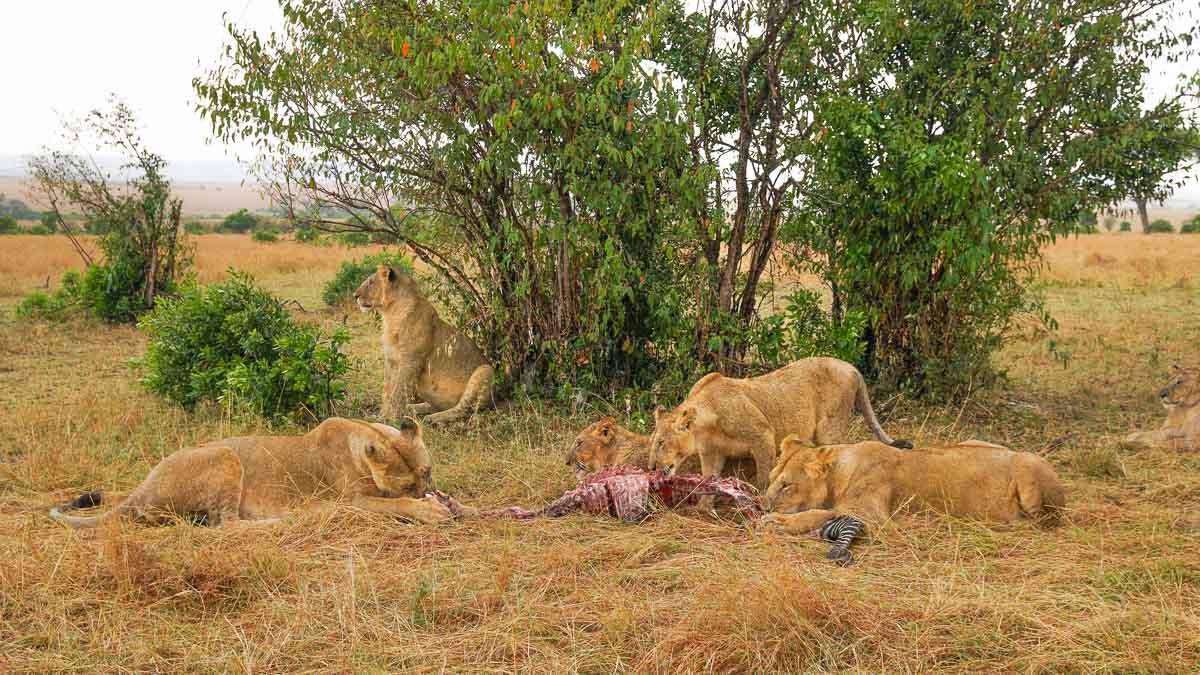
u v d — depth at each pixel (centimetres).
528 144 913
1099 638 443
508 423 930
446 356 991
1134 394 1080
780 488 641
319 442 661
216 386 958
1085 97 991
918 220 951
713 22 967
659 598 500
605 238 959
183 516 620
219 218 12112
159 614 482
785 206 1000
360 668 425
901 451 639
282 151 977
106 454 802
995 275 978
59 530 601
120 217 1686
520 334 1021
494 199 978
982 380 1016
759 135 984
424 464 659
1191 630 447
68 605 486
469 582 520
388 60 906
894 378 1016
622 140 905
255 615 486
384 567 546
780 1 916
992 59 987
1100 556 555
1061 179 972
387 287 978
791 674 424
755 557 555
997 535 589
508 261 982
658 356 1018
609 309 946
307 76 954
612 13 855
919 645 443
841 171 959
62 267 2830
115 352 1350
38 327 1527
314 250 3731
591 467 719
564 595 510
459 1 906
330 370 950
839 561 552
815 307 1031
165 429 891
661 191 938
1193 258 2895
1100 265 2722
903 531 601
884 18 934
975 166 892
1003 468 623
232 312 1015
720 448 703
